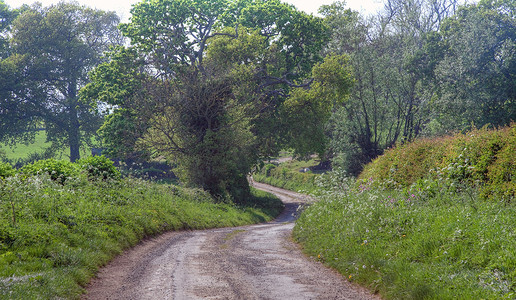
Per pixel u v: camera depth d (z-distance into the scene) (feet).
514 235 24.56
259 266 33.76
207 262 35.04
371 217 37.42
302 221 54.80
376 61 141.59
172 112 108.78
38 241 31.86
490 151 39.47
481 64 113.29
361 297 24.63
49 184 47.60
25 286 22.70
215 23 156.35
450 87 118.52
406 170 56.13
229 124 110.93
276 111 138.10
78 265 29.68
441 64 122.31
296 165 231.50
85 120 229.86
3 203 37.06
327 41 146.30
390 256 29.50
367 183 60.29
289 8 141.90
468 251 24.99
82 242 35.76
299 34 140.46
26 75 229.66
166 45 135.85
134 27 144.46
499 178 36.01
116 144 128.88
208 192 106.52
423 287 21.91
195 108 109.60
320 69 125.49
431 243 28.12
